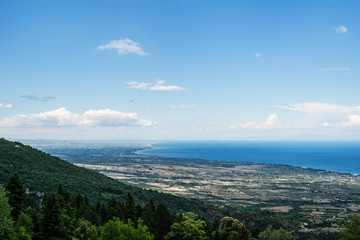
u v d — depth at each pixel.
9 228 32.75
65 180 107.56
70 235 53.97
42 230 49.38
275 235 69.94
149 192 137.62
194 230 43.06
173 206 119.44
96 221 64.19
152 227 64.00
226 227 72.31
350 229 35.44
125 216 70.44
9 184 55.19
